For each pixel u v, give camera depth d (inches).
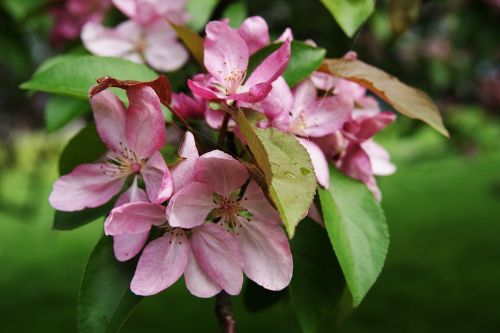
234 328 13.2
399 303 46.5
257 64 13.2
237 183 11.6
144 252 11.9
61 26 21.4
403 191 89.0
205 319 45.1
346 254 12.4
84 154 14.4
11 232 72.3
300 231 13.1
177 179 11.4
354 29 14.5
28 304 50.8
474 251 58.7
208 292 11.9
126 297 12.1
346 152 13.5
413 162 82.3
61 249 66.8
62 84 13.8
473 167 99.7
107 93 12.5
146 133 12.2
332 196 13.0
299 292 12.8
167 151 12.6
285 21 25.2
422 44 37.8
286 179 10.8
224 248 11.8
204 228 11.8
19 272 59.9
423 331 41.6
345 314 14.6
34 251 66.2
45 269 60.4
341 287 12.9
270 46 13.2
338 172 13.4
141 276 11.8
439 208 77.9
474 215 73.1
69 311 48.8
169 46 17.2
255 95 11.6
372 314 44.5
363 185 13.3
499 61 38.6
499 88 52.9
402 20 17.1
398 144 99.3
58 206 12.7
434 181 93.0
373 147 14.6
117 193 12.8
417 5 17.0
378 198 13.9
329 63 13.6
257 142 10.6
